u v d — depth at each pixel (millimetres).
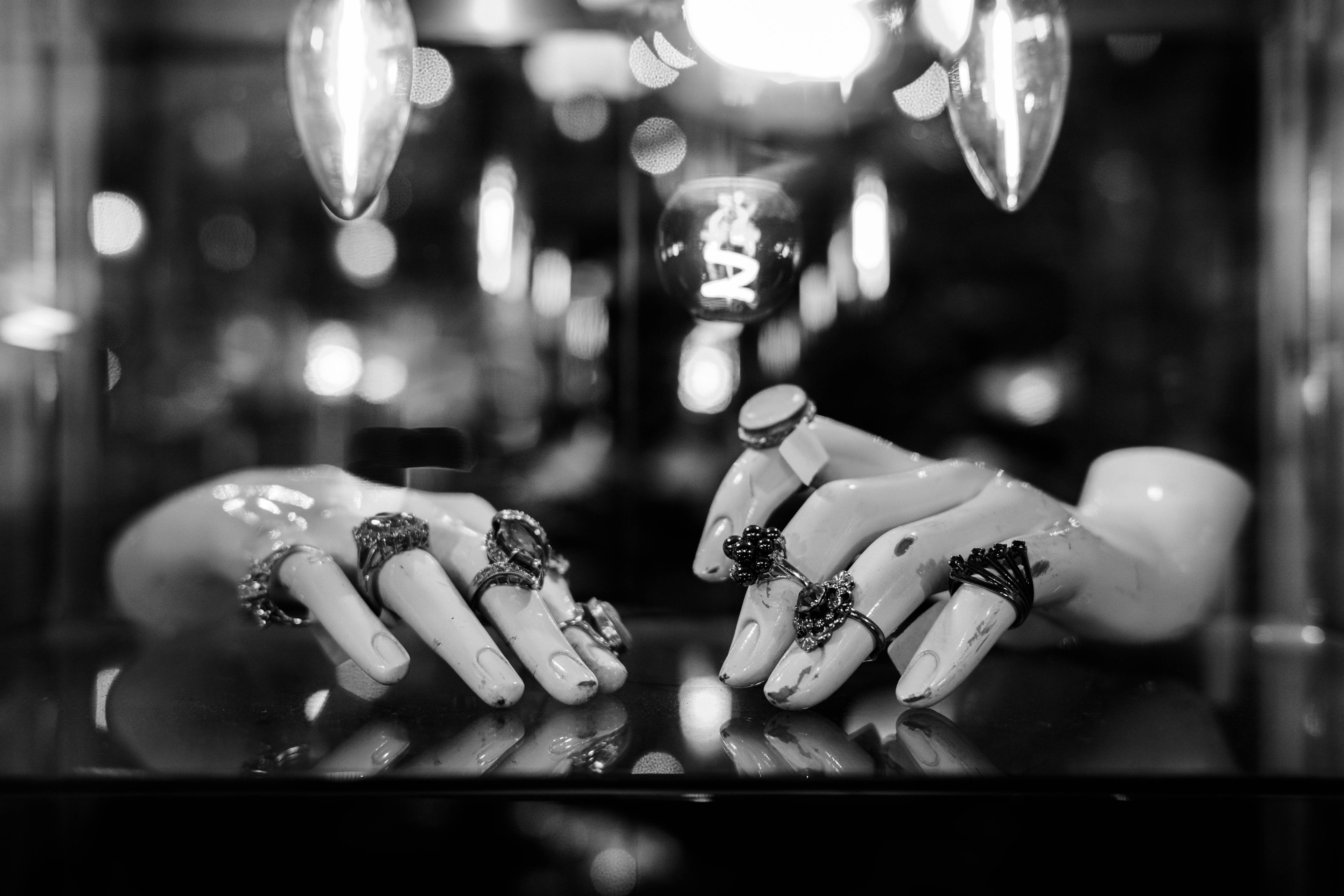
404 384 633
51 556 607
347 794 360
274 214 632
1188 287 632
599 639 444
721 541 463
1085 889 359
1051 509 455
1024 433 641
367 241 631
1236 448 625
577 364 631
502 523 437
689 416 628
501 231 628
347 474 606
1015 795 360
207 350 631
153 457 627
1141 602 461
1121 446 638
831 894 358
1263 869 359
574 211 628
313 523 498
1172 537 482
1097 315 637
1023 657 502
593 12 592
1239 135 624
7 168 589
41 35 597
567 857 359
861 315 631
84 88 614
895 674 470
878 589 417
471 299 632
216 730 409
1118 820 359
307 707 436
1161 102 626
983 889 358
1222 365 629
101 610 613
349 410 634
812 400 633
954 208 630
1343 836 359
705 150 624
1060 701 439
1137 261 634
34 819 359
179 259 629
